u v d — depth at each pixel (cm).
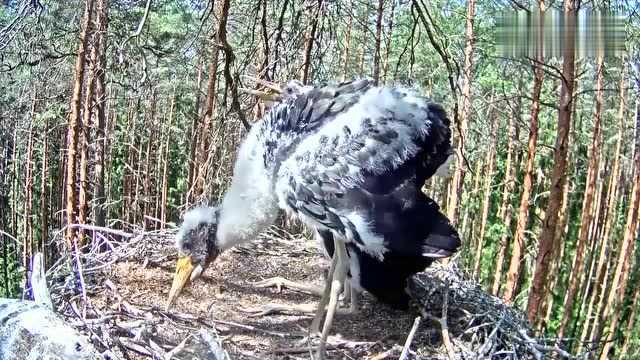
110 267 112
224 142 162
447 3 247
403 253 85
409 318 102
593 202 400
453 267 120
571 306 368
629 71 318
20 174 480
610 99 402
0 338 68
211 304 104
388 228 82
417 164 87
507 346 94
